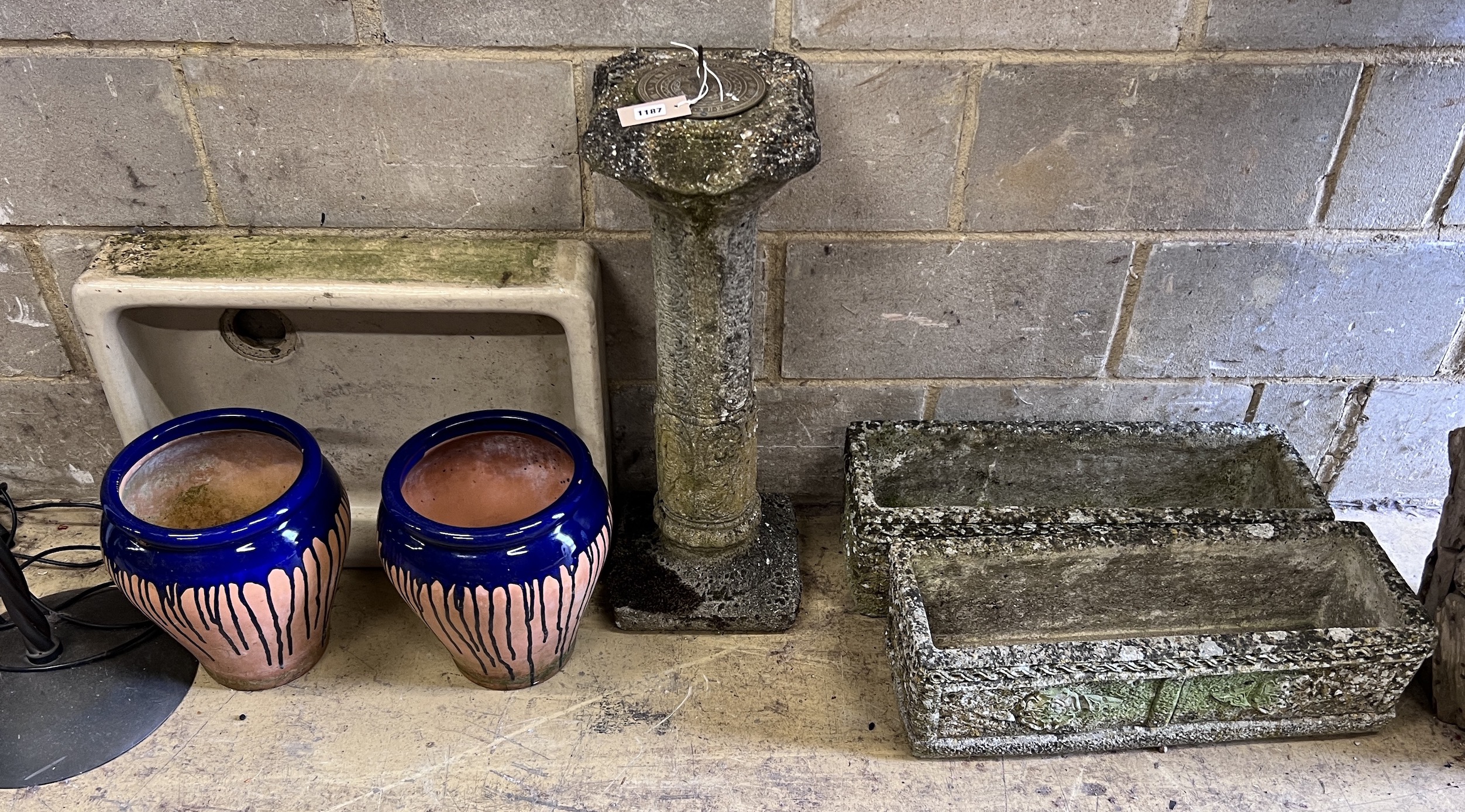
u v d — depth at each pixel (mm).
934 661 1379
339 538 1514
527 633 1479
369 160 1527
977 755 1513
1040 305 1709
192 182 1546
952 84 1470
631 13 1405
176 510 1573
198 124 1487
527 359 1659
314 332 1617
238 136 1501
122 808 1435
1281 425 1898
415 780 1481
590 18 1406
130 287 1468
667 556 1749
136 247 1555
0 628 1649
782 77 1328
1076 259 1654
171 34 1403
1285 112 1506
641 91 1294
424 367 1665
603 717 1575
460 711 1584
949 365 1788
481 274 1515
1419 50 1457
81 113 1471
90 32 1397
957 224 1609
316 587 1494
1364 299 1711
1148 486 1876
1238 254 1655
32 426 1814
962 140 1522
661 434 1601
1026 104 1489
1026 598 1646
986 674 1377
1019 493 1893
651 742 1540
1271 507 1773
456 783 1479
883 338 1744
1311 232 1638
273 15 1391
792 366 1775
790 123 1248
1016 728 1482
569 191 1564
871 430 1794
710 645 1693
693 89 1297
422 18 1397
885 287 1678
